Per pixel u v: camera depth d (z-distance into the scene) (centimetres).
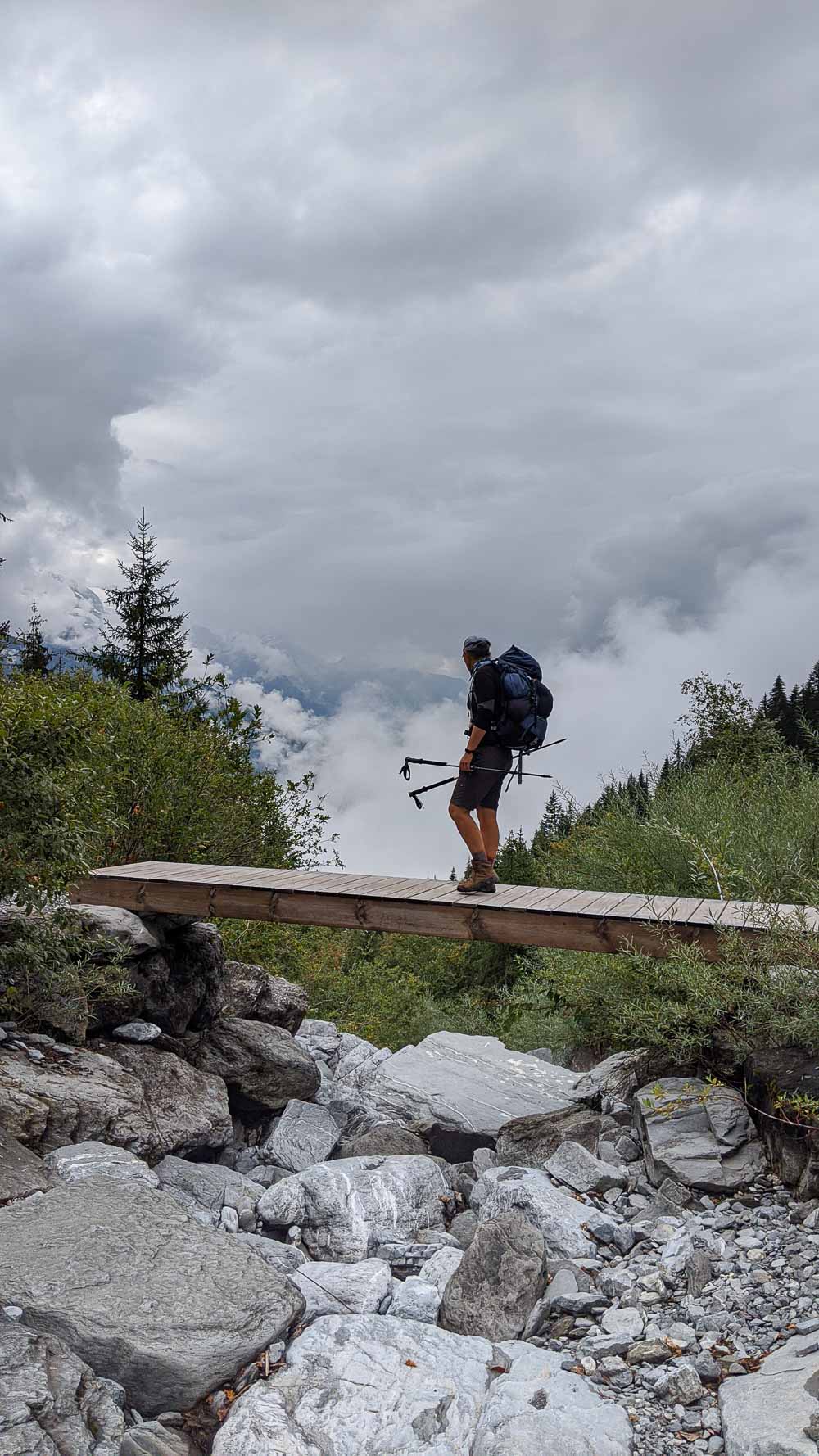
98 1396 372
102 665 3522
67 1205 498
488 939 795
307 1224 603
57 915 714
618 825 1157
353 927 832
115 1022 787
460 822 838
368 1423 382
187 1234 479
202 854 1377
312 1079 885
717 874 844
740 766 1333
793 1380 395
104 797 874
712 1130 645
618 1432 377
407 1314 494
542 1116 755
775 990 635
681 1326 462
